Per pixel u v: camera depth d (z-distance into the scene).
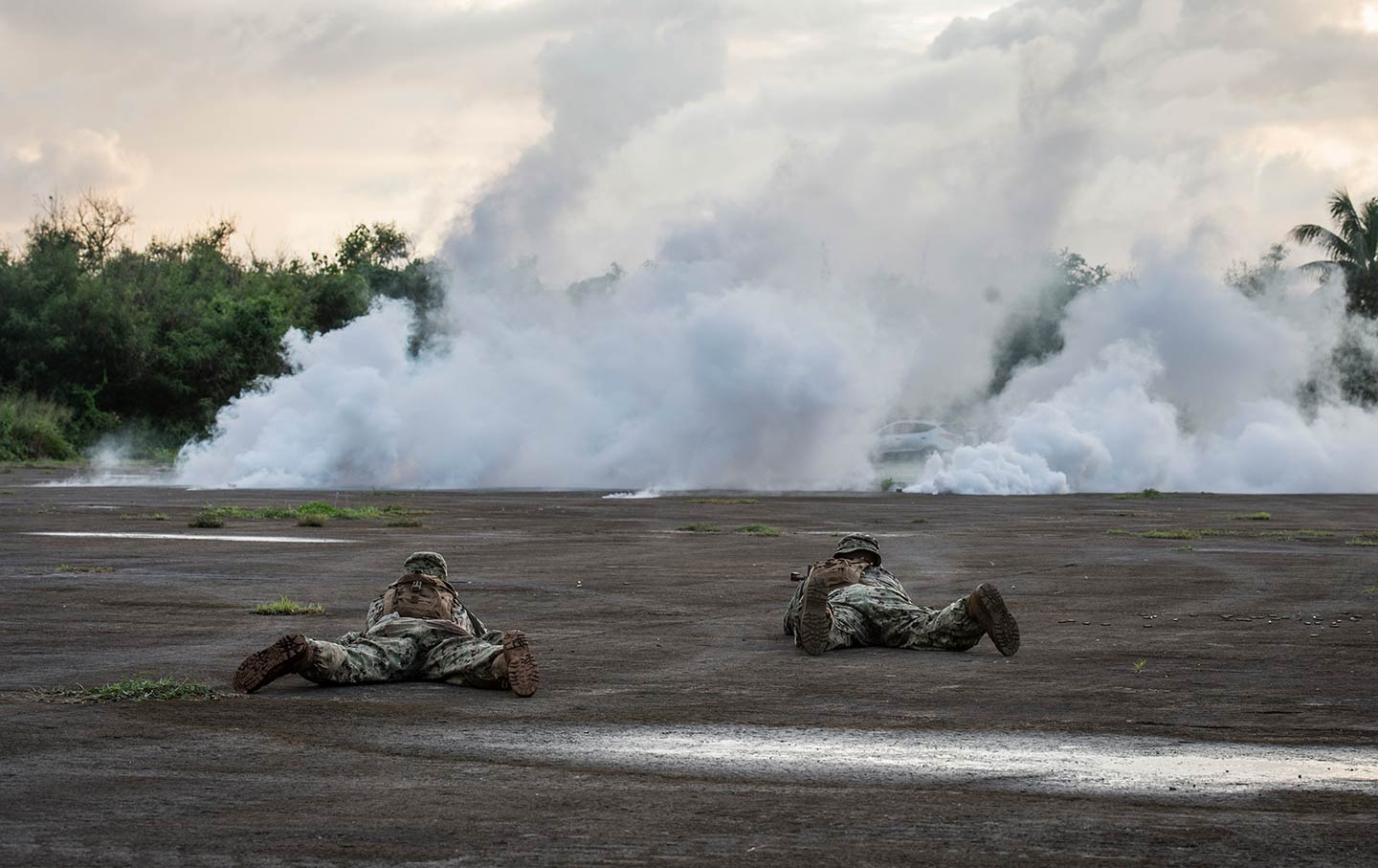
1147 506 30.39
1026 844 4.79
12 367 72.75
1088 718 7.29
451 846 4.75
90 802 5.40
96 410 71.69
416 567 9.05
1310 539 20.72
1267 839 4.86
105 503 29.20
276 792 5.58
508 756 6.33
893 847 4.75
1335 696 7.92
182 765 6.11
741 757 6.32
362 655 8.24
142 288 78.19
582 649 9.89
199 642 10.05
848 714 7.41
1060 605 12.49
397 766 6.11
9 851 4.69
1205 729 6.97
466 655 8.27
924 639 9.73
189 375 74.25
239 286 87.19
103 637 10.29
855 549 10.59
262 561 16.56
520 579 14.80
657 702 7.77
